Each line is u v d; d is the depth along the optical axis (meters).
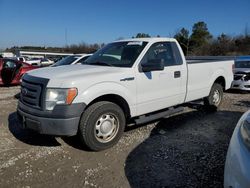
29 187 3.52
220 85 7.32
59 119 4.18
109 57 5.50
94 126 4.46
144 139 5.16
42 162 4.21
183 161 4.21
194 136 5.31
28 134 5.44
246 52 56.72
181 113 7.04
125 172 3.89
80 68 5.00
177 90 5.82
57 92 4.21
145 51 5.25
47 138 5.20
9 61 12.94
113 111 4.66
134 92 4.99
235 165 2.39
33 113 4.36
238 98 9.37
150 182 3.61
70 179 3.71
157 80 5.36
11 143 4.97
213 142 4.99
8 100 9.10
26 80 4.66
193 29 68.69
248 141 2.44
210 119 6.49
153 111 5.44
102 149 4.62
